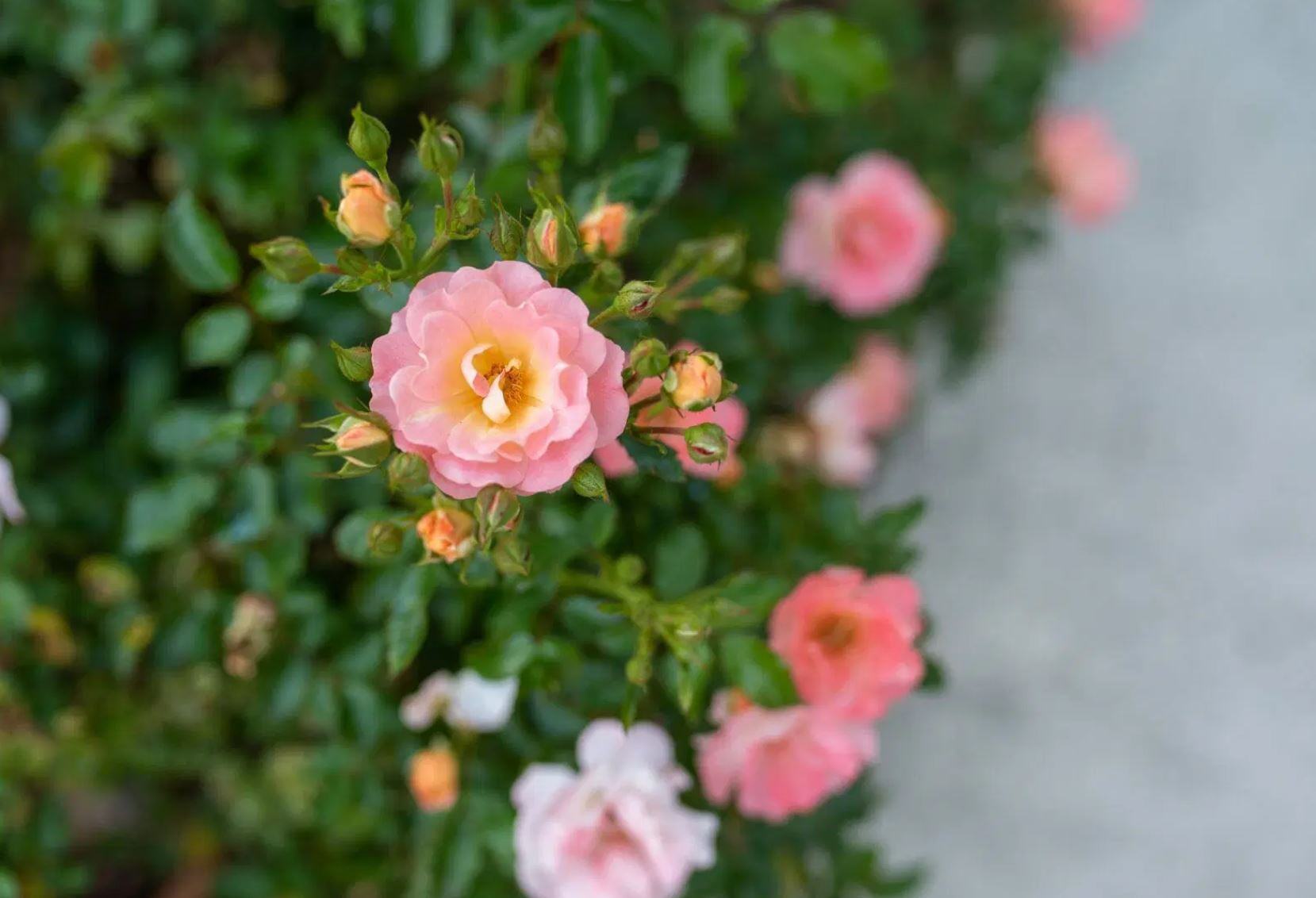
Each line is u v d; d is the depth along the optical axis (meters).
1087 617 1.33
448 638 0.80
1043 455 1.36
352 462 0.65
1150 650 1.32
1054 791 1.30
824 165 1.00
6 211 0.94
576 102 0.75
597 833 0.75
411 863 0.88
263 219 0.89
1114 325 1.40
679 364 0.65
